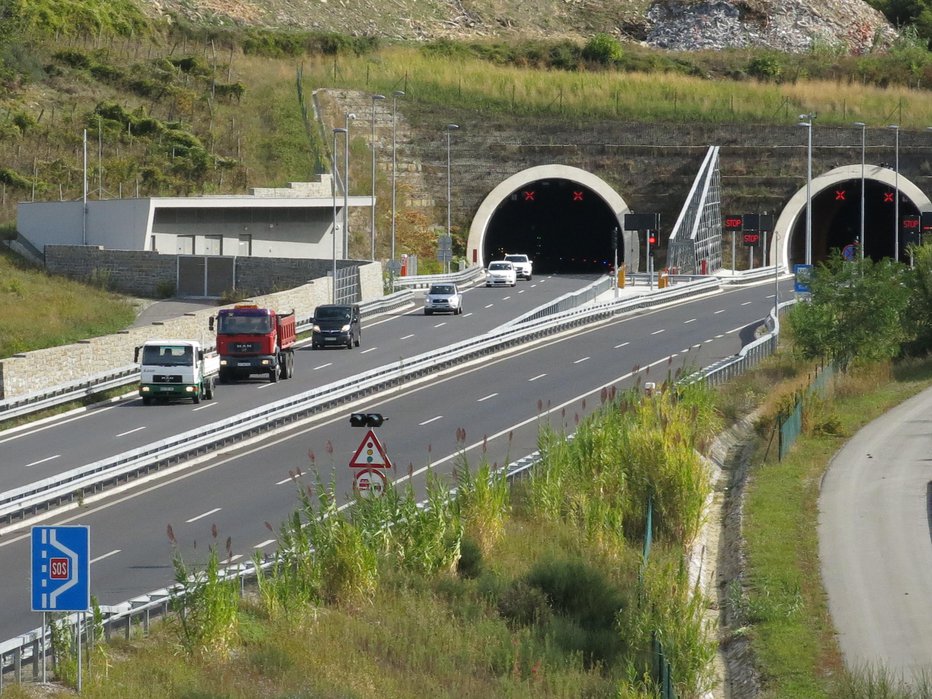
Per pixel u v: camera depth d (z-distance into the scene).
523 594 87.88
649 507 102.31
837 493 120.88
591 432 116.25
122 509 112.88
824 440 145.25
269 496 116.88
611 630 85.31
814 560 100.44
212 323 175.38
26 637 67.06
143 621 77.62
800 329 186.50
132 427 148.12
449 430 147.50
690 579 99.31
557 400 164.50
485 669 76.75
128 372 173.25
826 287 187.75
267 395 167.75
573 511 105.56
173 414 155.75
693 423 134.00
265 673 70.88
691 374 151.75
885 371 186.50
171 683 66.62
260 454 135.38
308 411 156.38
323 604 83.25
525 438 142.50
